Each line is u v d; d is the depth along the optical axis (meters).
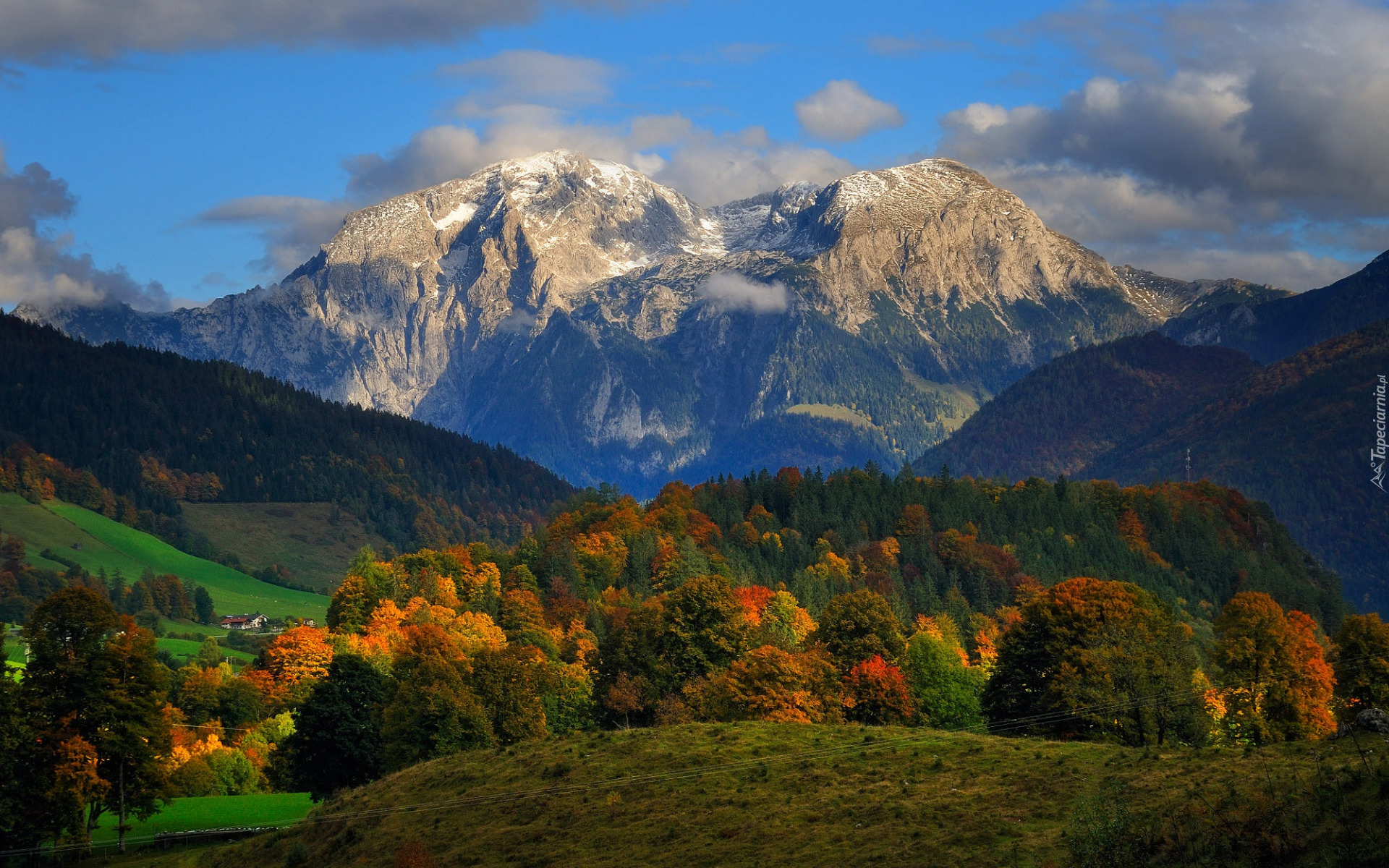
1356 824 58.28
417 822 93.19
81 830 99.75
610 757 98.31
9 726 92.44
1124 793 71.75
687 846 78.56
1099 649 103.12
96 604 101.94
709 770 91.81
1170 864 61.28
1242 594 107.81
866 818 77.31
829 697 115.44
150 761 101.56
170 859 97.06
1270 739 100.06
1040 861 66.00
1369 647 106.31
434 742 112.56
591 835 83.56
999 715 110.12
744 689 114.75
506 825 88.44
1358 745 69.56
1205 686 105.81
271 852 94.25
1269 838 59.50
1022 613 116.44
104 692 99.06
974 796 78.06
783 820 79.56
